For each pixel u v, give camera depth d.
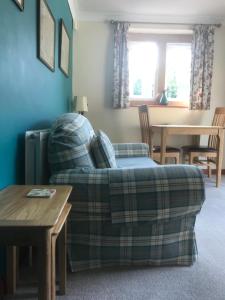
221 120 4.09
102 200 1.57
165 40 4.70
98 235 1.63
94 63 4.60
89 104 4.66
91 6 4.29
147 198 1.56
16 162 1.55
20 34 1.56
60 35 2.99
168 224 1.67
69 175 1.58
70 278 1.56
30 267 1.65
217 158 3.85
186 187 1.59
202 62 4.53
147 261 1.68
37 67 1.98
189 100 4.61
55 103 2.82
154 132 4.12
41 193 1.20
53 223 0.89
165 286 1.50
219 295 1.43
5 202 1.09
